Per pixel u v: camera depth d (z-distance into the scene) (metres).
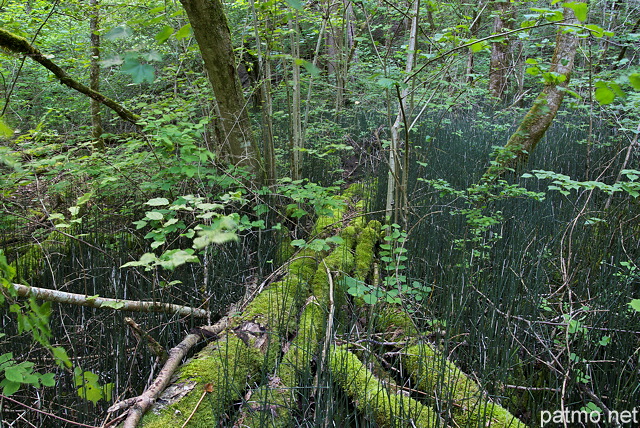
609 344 2.43
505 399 2.27
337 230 3.75
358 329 2.60
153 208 3.59
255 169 3.66
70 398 2.12
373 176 5.23
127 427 1.63
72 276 3.17
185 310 2.54
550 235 3.50
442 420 1.92
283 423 1.85
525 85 8.83
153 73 0.94
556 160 5.03
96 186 3.45
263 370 2.03
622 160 4.67
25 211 3.86
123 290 2.89
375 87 6.57
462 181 4.58
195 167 3.03
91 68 4.84
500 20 6.78
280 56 3.53
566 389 2.23
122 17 4.87
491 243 3.40
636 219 3.58
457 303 2.67
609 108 5.13
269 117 3.71
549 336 2.66
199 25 3.14
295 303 2.56
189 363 2.04
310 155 5.29
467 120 7.27
